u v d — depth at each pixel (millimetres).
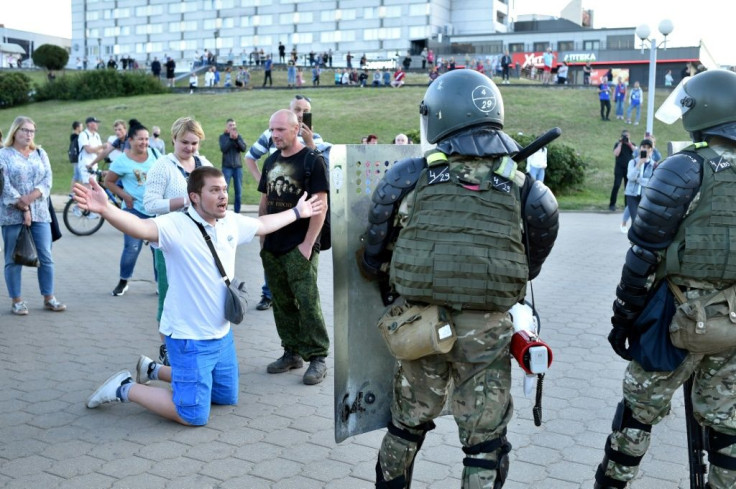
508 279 2480
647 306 2740
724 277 2582
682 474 3535
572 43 64312
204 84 56625
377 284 3016
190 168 5230
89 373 5059
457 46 68812
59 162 27406
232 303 4086
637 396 2824
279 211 4898
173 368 4090
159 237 3900
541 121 29750
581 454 3770
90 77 46000
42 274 6855
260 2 90250
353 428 3035
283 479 3473
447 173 2551
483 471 2541
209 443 3887
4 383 4828
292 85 48656
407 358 2586
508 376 2613
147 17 97500
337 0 85750
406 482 2887
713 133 2635
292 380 4961
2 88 44594
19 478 3457
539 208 2537
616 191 16891
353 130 30234
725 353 2684
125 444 3867
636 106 29469
